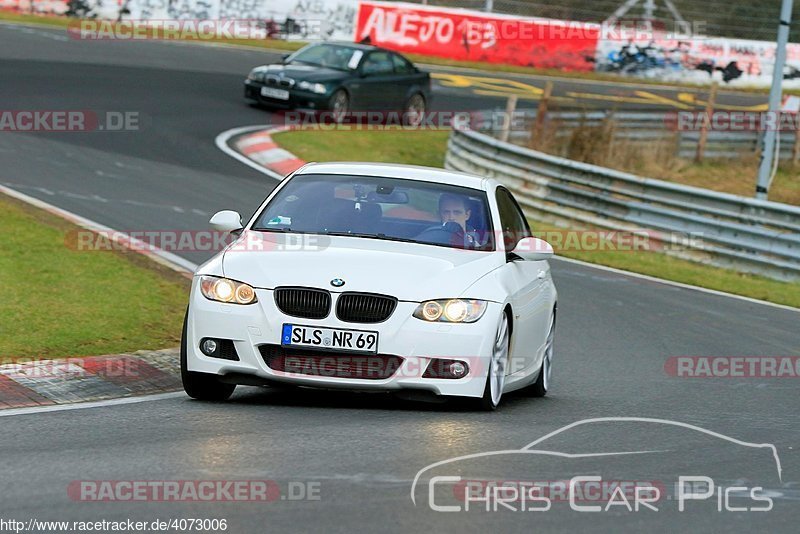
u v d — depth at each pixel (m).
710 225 62.50
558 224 69.50
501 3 130.38
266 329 26.66
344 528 18.02
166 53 105.25
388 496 19.89
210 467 21.33
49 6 115.81
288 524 18.09
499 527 18.56
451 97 105.19
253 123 83.81
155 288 40.69
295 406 27.78
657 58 130.62
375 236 29.50
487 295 27.61
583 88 119.31
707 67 131.88
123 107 81.31
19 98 79.00
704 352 40.44
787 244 59.53
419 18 125.12
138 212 54.69
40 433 23.81
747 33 135.38
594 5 132.12
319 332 26.52
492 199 31.52
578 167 68.75
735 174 97.75
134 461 21.59
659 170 92.50
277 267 27.42
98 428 24.45
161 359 32.25
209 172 67.50
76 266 41.91
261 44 119.31
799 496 21.88
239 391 30.16
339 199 30.75
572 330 42.78
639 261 61.09
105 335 33.97
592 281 53.62
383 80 92.62
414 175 31.92
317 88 86.69
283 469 21.36
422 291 27.06
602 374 35.91
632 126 95.81
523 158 72.75
